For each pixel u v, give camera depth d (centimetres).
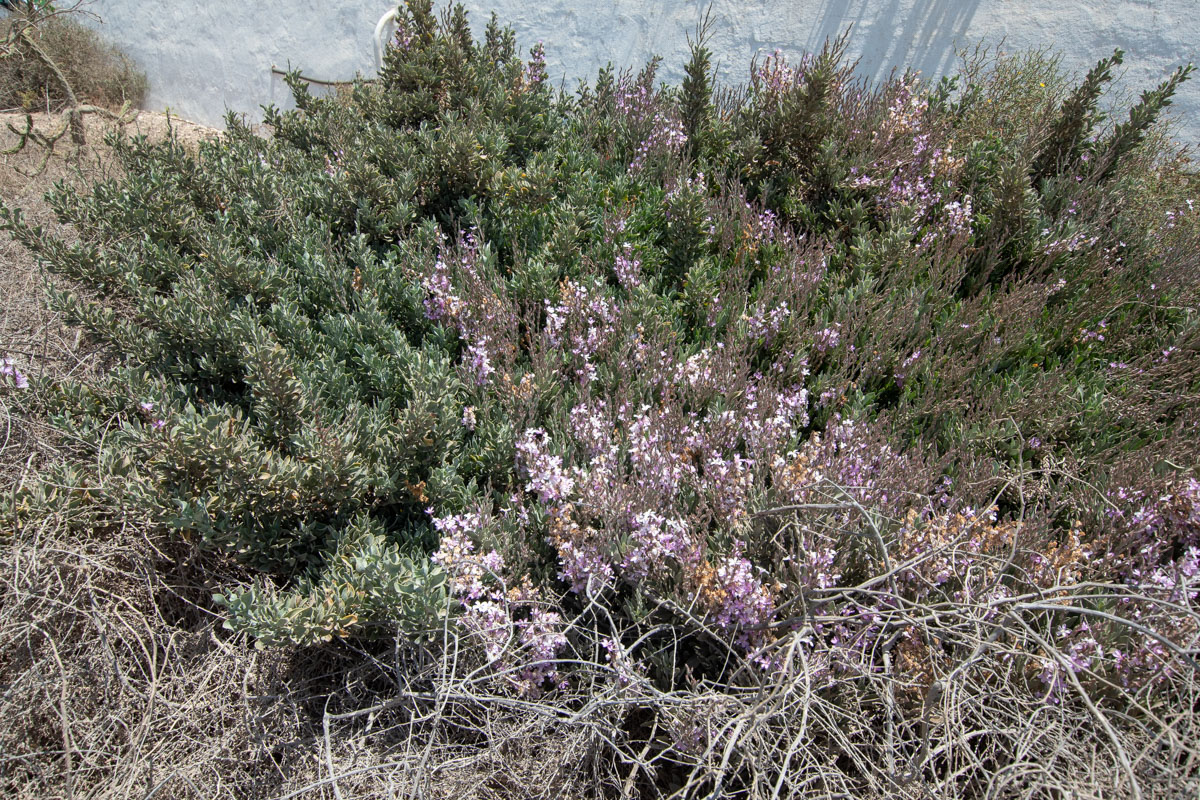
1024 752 199
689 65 543
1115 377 378
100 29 1029
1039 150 516
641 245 445
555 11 766
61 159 682
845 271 430
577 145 546
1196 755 201
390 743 248
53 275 418
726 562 254
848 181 473
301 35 884
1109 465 327
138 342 359
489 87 573
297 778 239
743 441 334
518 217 462
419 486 295
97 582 268
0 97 909
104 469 286
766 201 487
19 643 252
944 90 582
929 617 226
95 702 253
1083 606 258
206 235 398
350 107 628
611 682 245
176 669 262
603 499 276
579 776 243
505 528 284
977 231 467
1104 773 206
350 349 374
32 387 325
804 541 257
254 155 508
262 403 303
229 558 283
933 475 305
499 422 322
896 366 372
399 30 608
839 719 243
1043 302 390
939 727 231
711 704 230
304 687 257
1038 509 312
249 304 378
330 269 403
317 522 284
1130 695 233
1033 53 616
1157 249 453
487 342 364
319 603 244
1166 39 580
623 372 356
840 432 306
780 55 630
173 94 1009
